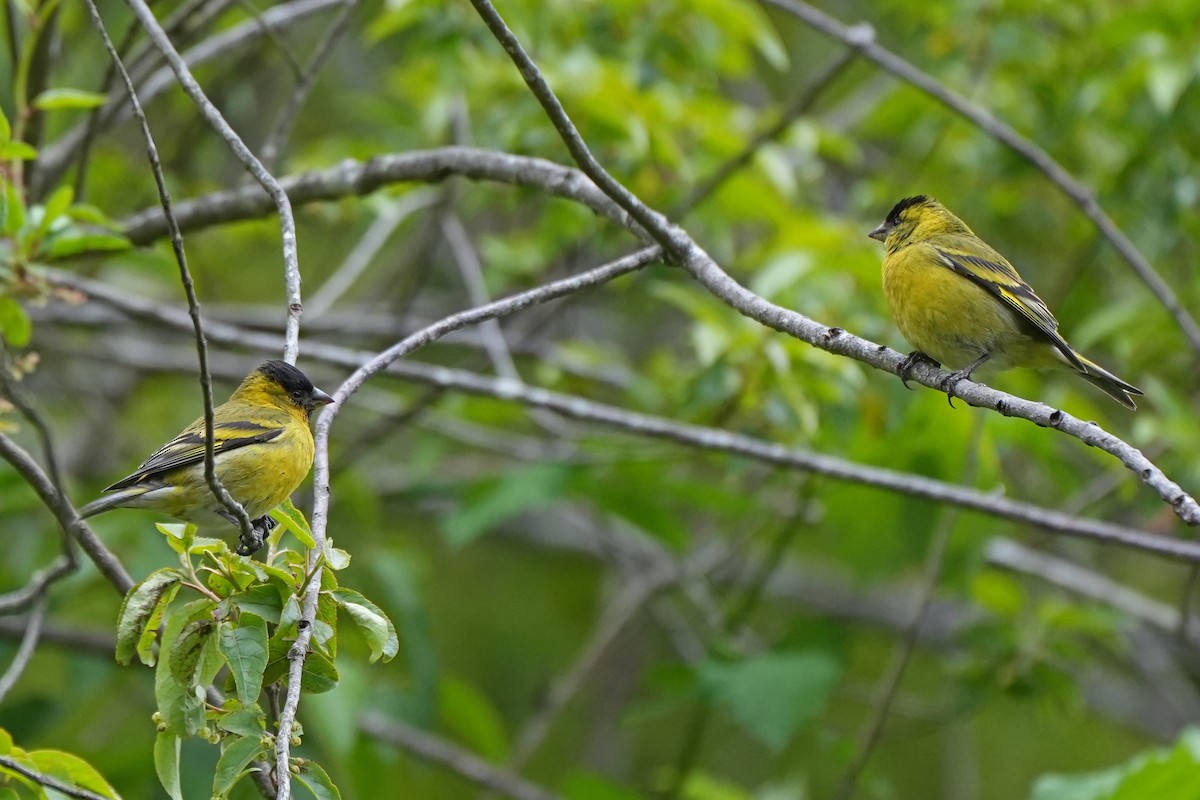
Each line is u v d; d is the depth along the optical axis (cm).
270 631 586
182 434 947
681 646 1689
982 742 1933
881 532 1391
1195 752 1016
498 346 1438
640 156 1317
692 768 1631
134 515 1305
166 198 624
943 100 1260
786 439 1316
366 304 2017
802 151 1524
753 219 1506
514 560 2012
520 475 1380
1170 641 1831
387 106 1630
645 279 1581
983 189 1664
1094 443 656
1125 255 1212
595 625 1891
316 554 577
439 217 1498
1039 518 1012
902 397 1309
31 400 955
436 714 1400
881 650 1955
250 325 1631
